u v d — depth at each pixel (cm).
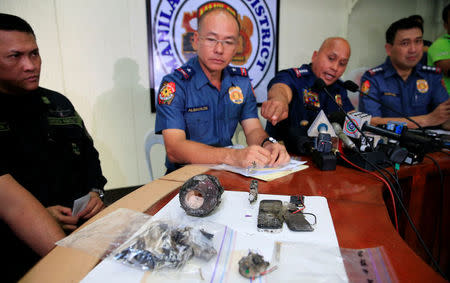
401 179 89
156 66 217
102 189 121
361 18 274
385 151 87
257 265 37
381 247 44
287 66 260
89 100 207
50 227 69
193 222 52
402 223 95
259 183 74
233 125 142
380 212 57
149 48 212
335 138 95
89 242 45
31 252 88
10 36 90
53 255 42
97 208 108
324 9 261
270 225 49
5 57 91
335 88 178
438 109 175
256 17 236
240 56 238
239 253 42
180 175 80
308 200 62
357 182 74
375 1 275
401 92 215
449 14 208
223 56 123
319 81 94
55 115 112
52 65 194
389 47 215
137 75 216
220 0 223
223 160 90
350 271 38
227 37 121
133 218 53
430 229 101
